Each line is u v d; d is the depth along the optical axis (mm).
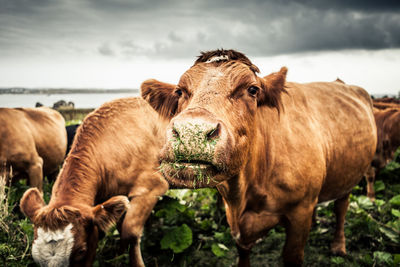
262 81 2219
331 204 4422
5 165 4582
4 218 3312
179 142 1477
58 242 2496
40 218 2539
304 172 2457
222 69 1887
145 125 3488
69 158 3070
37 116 5391
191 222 3951
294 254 2652
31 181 4887
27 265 2986
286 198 2471
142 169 3391
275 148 2449
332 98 3211
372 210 4707
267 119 2475
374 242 3777
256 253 3650
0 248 2914
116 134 3305
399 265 3082
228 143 1598
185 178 1537
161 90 2371
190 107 1654
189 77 1912
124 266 3402
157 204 3705
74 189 2891
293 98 2791
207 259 3557
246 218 2609
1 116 4648
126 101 3582
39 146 5215
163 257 3471
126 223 3221
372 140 3494
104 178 3197
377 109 6629
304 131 2576
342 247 3600
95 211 2684
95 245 2822
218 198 4352
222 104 1744
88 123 3271
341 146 2979
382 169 6238
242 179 2312
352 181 3363
